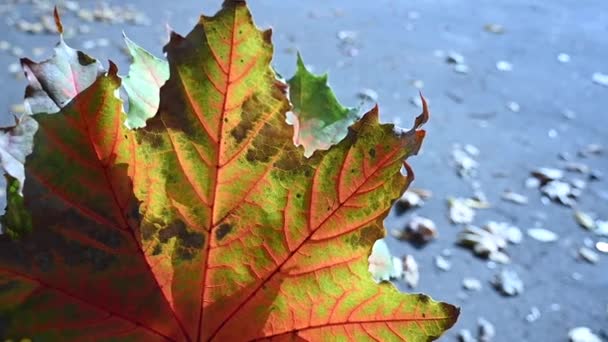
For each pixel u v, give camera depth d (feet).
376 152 0.81
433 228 4.99
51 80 0.81
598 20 8.71
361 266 0.85
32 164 0.79
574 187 5.57
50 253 0.81
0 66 6.71
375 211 0.83
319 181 0.83
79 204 0.82
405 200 5.26
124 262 0.84
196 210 0.84
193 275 0.86
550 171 5.75
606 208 5.36
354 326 0.87
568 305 4.44
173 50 0.79
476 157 5.91
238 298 0.87
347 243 0.84
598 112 6.66
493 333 4.22
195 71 0.79
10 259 0.80
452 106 6.69
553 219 5.23
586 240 5.02
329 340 0.88
